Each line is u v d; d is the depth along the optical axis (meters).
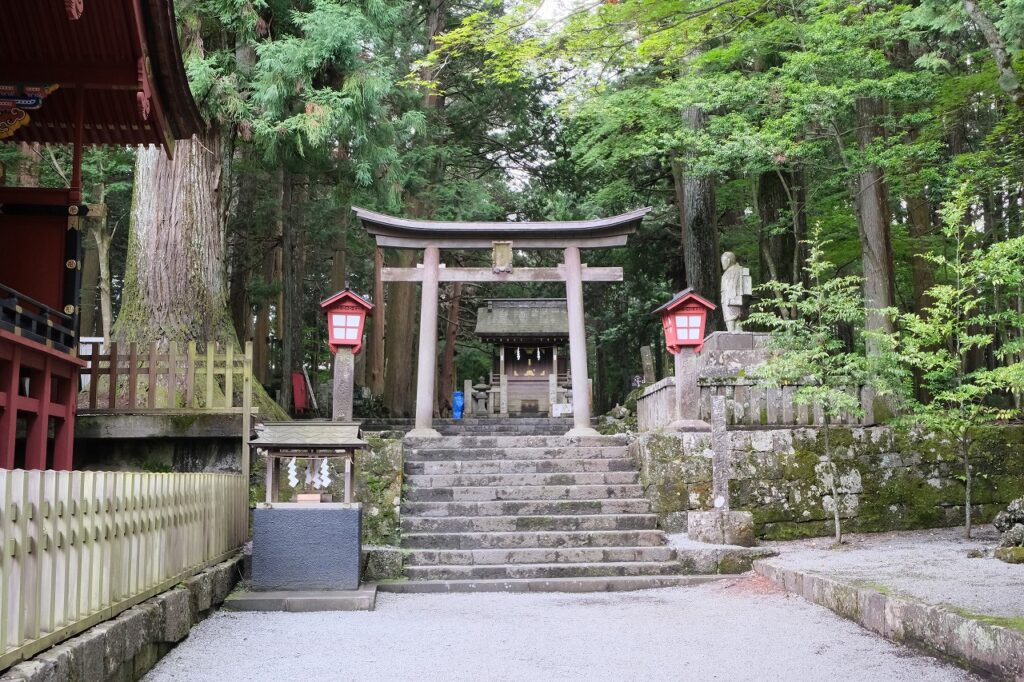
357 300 10.42
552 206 25.34
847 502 10.56
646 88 15.34
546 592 8.34
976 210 20.34
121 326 11.98
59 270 8.61
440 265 13.96
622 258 23.67
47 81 8.47
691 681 4.75
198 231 12.31
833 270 19.20
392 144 15.64
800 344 9.71
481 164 24.31
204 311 12.13
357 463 10.16
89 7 8.00
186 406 9.90
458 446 12.29
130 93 8.98
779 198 17.31
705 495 10.37
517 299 28.00
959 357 9.80
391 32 15.80
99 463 9.87
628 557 9.10
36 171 16.48
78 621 3.93
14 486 3.25
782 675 4.84
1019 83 7.05
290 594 7.43
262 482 10.07
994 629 4.49
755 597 7.49
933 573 6.81
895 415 10.92
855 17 12.96
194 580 6.23
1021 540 7.88
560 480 11.00
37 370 7.83
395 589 8.38
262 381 22.25
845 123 15.48
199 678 4.79
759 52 14.20
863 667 4.96
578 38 8.55
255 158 15.10
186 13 12.32
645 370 19.47
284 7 13.40
